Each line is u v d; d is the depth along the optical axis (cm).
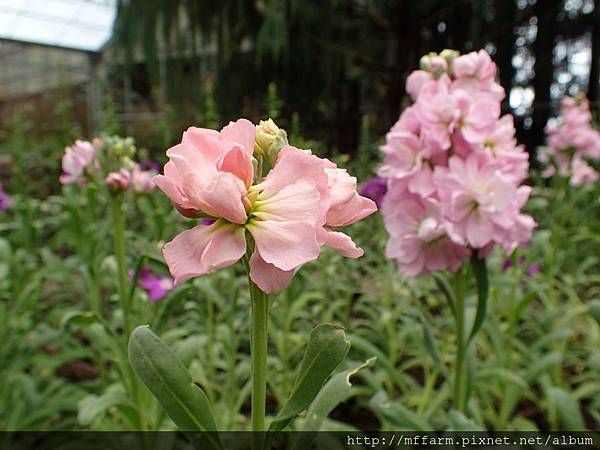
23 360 42
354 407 45
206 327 44
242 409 44
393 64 160
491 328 39
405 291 50
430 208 29
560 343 47
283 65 156
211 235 14
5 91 345
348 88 186
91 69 280
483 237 28
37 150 138
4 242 48
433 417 35
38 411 38
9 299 47
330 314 49
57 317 45
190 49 172
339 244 15
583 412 45
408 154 30
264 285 14
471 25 165
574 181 69
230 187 13
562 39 216
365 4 163
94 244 40
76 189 51
